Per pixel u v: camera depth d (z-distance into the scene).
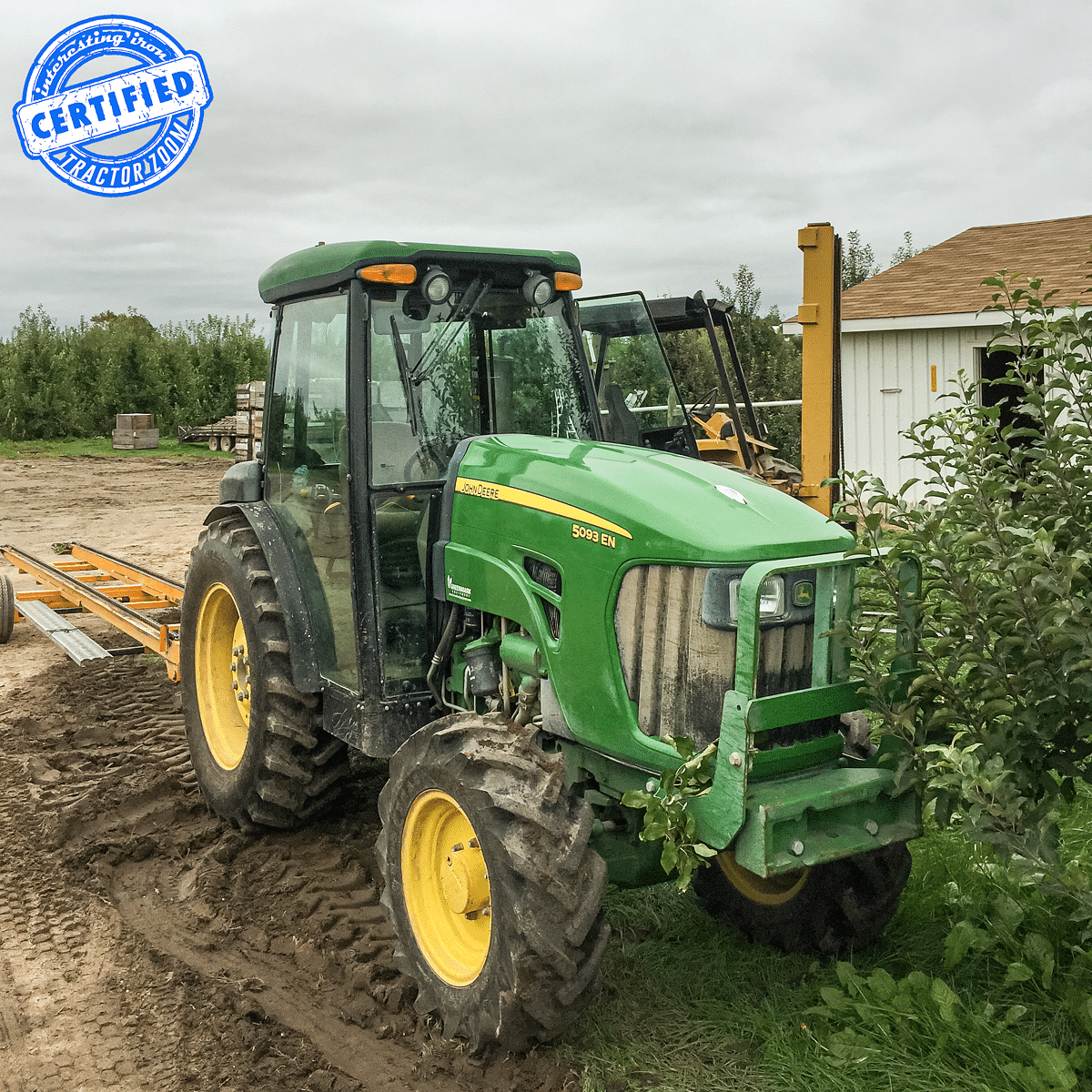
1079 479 3.35
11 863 4.57
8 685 7.25
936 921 3.69
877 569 3.15
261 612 4.32
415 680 4.04
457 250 3.99
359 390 3.86
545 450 3.70
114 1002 3.55
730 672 3.03
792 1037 3.13
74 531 14.21
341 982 3.65
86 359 30.91
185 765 5.52
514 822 3.05
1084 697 2.91
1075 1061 2.81
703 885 3.86
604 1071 3.07
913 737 3.09
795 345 15.94
